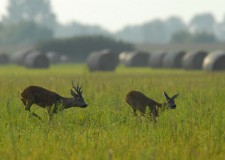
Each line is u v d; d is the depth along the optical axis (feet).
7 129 143.84
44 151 115.85
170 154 110.83
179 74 524.52
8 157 111.55
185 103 189.88
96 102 204.95
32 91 174.09
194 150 114.62
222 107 185.88
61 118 163.32
